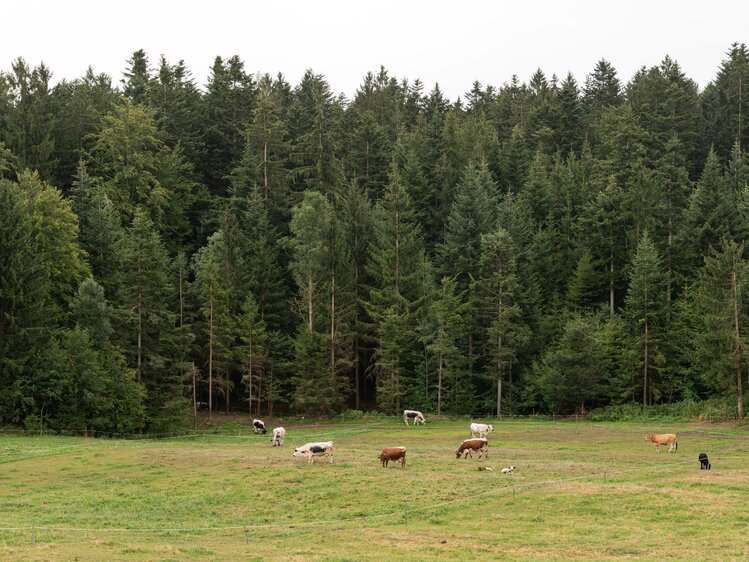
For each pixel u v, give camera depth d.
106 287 77.44
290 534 27.16
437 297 89.00
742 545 24.12
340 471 37.59
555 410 81.12
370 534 26.72
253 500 32.62
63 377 62.66
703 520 27.42
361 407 90.38
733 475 35.38
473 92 192.62
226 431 70.62
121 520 29.30
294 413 86.12
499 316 82.06
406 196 89.56
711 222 90.06
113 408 65.44
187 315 85.81
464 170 114.81
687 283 88.81
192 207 111.38
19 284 63.78
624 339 81.62
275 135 107.50
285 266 96.31
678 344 81.12
